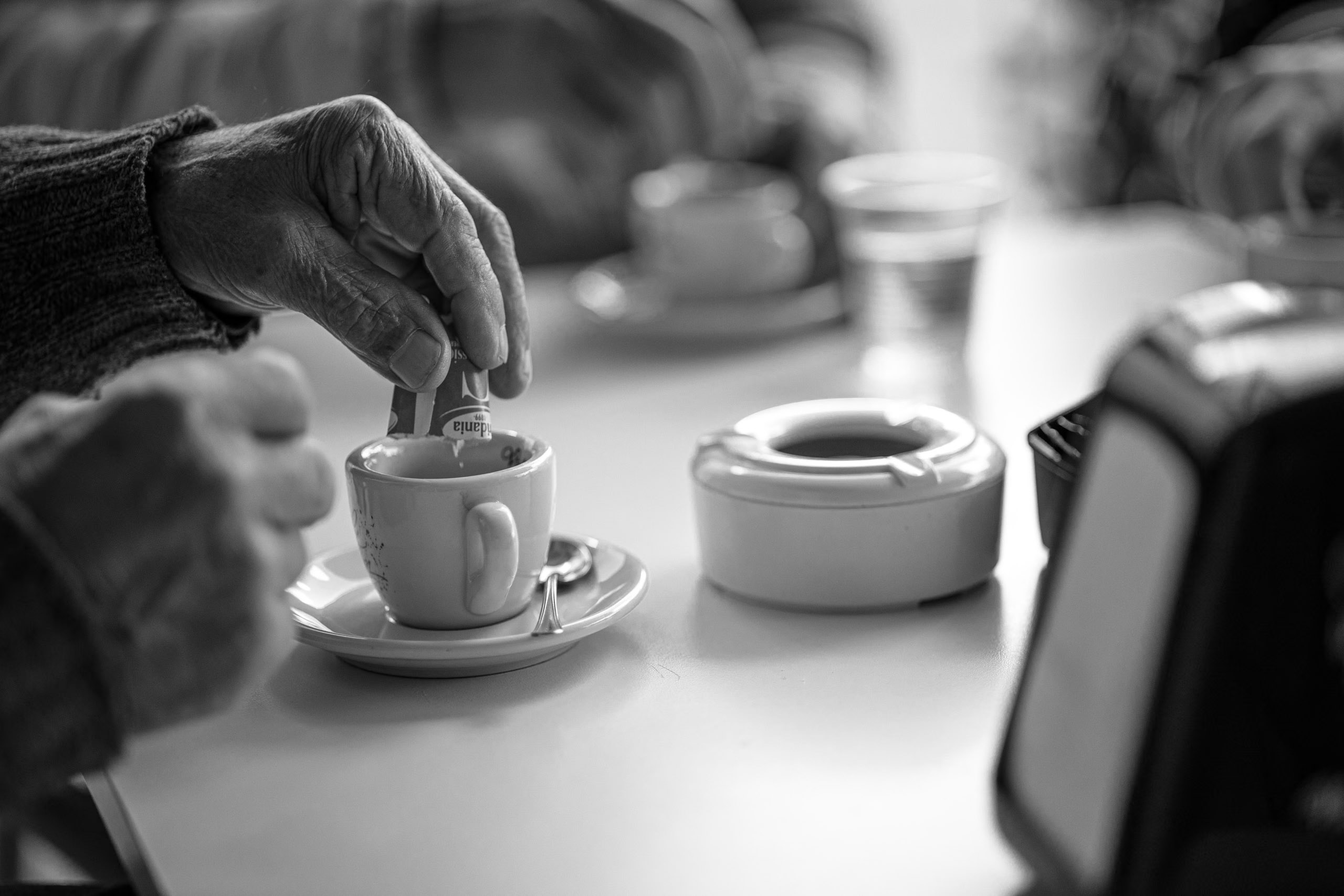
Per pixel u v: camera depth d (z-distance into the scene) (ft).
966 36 9.68
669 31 4.92
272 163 2.56
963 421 2.68
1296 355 1.95
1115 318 3.77
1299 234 3.39
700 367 3.61
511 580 2.45
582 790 2.22
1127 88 5.89
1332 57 3.97
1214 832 1.93
